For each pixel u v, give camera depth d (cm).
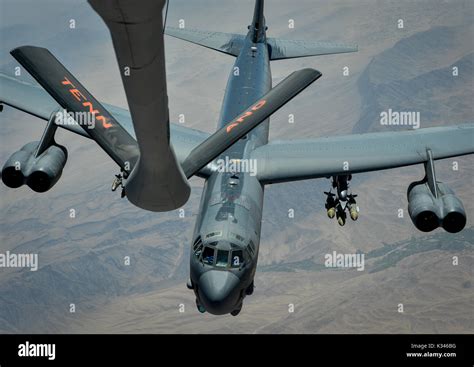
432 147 10762
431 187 10069
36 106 10994
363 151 10844
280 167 10600
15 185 10112
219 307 8150
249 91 12319
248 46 13925
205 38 14662
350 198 11094
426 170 10456
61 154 10488
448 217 9556
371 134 11262
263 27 14338
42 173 9962
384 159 10675
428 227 9812
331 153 10844
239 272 8325
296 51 14475
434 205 9738
